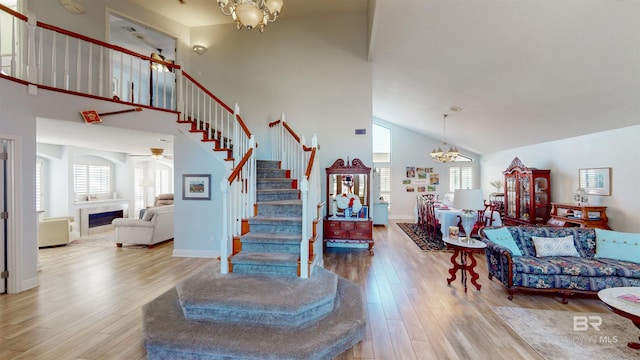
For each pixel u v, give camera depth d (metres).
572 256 3.71
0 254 3.48
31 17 3.59
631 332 2.68
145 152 8.38
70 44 4.62
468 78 4.89
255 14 2.70
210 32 6.01
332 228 5.46
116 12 5.10
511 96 4.91
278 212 4.13
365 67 5.66
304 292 2.82
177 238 5.34
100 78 4.27
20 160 3.55
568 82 3.96
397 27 4.25
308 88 5.78
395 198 10.31
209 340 2.30
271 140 5.80
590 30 3.01
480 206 3.73
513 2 3.07
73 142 6.13
